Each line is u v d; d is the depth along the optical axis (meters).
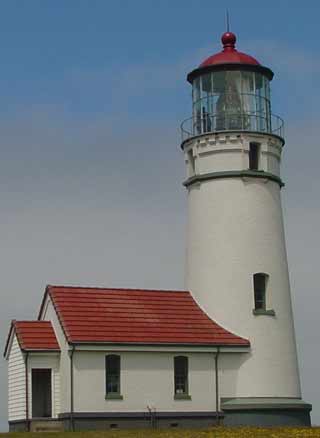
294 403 49.72
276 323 50.75
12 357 49.44
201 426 48.16
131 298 50.19
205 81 53.03
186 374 48.47
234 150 51.44
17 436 41.12
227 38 53.53
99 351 46.56
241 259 50.78
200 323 50.19
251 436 38.88
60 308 47.88
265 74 53.28
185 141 53.22
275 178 52.22
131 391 47.06
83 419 45.75
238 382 49.50
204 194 51.97
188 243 53.09
